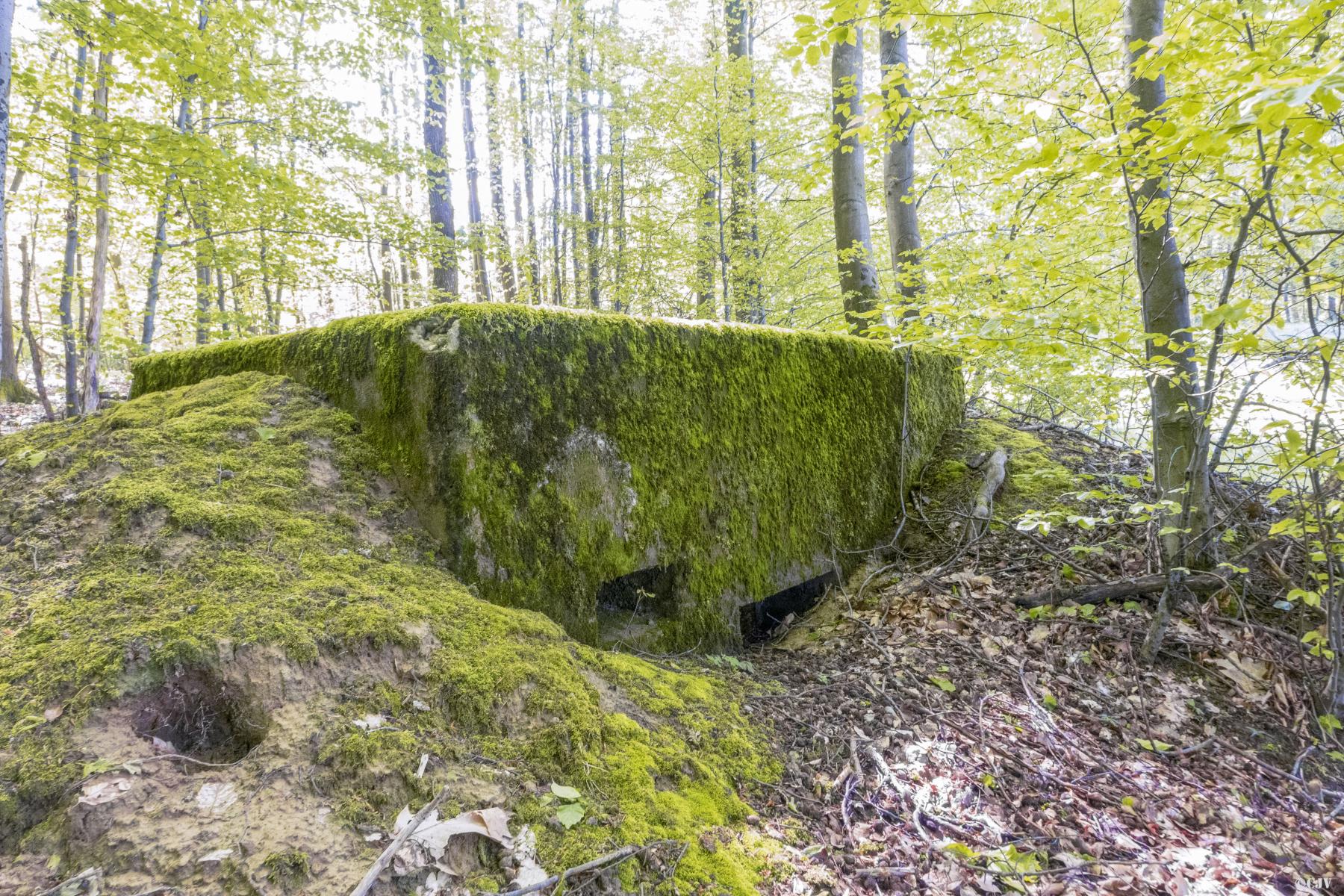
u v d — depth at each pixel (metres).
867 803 2.12
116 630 1.69
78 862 1.25
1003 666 3.00
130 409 2.99
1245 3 2.40
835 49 5.75
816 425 3.89
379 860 1.32
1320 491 2.58
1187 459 3.20
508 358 2.55
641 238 8.66
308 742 1.57
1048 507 4.09
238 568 1.99
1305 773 2.49
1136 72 2.41
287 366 3.20
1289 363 2.56
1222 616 3.12
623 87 9.95
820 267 8.86
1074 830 2.10
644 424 2.99
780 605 3.80
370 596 2.03
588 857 1.51
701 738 2.20
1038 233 4.02
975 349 3.16
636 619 2.99
